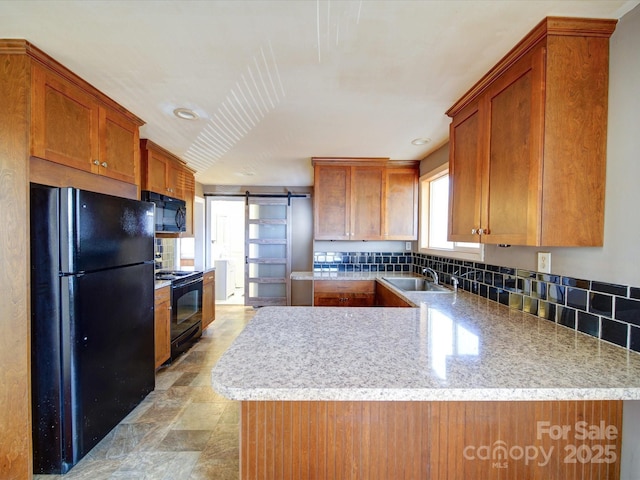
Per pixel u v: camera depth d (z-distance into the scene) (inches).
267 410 45.5
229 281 247.9
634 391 34.9
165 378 108.8
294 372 38.4
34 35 52.2
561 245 49.4
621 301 46.8
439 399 34.6
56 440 63.9
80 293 65.0
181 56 57.6
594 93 48.9
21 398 59.7
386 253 150.2
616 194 47.6
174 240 167.9
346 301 131.7
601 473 47.1
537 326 58.0
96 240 69.1
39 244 62.5
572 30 47.9
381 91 70.3
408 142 108.4
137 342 86.4
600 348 46.8
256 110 80.8
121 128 82.9
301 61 58.7
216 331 163.2
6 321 59.0
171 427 81.0
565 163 49.3
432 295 90.1
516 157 54.7
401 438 45.8
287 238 213.9
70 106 66.1
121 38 52.4
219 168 152.0
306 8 44.9
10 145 57.4
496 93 60.9
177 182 135.0
